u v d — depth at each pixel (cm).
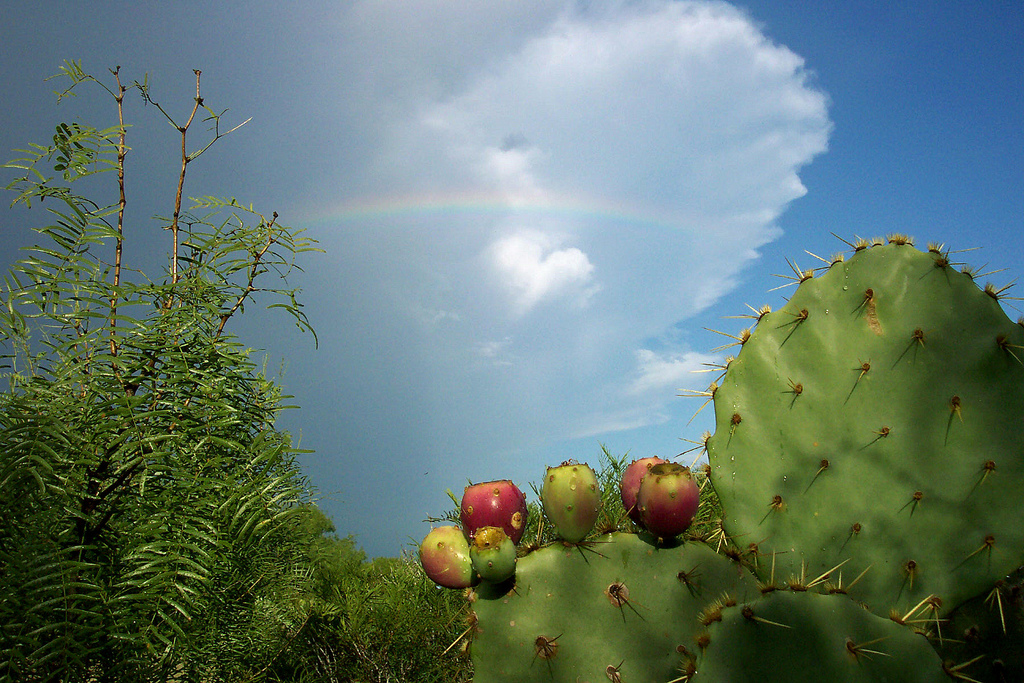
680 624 169
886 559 201
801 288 232
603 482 365
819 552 205
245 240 295
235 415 268
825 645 154
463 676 328
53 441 220
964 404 209
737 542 210
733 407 225
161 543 220
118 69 286
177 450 244
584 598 171
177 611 229
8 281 247
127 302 250
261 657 307
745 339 232
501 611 171
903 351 215
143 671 222
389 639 346
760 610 156
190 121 301
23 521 200
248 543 270
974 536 199
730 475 218
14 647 185
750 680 150
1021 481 201
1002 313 216
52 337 258
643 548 176
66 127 274
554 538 192
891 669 155
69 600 204
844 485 209
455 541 176
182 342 270
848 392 216
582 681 166
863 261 227
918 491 204
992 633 204
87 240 262
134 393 250
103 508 240
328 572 446
